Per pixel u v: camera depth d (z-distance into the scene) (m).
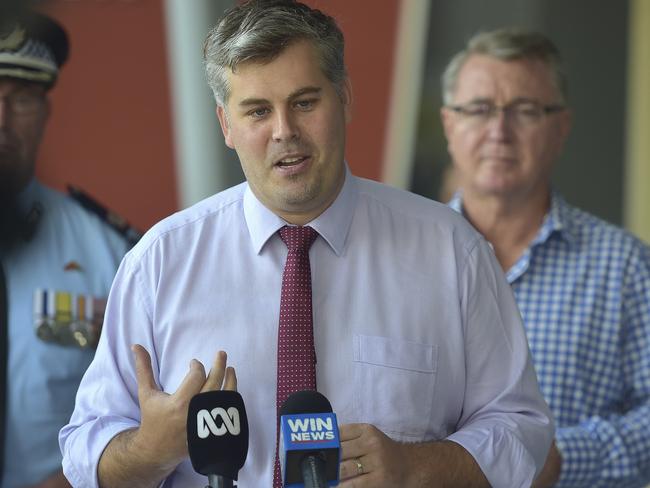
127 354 6.21
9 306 9.03
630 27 11.66
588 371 8.62
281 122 5.57
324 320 6.12
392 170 11.41
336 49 5.71
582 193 11.73
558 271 8.85
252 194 6.23
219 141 10.98
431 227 6.34
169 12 10.83
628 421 8.28
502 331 6.29
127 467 5.70
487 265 6.34
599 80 11.69
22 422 8.89
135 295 6.22
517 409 6.22
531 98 9.05
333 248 6.19
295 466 4.79
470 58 9.34
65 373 9.04
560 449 8.02
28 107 9.48
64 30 10.46
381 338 6.10
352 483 5.46
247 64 5.56
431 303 6.20
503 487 5.97
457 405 6.30
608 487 8.19
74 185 10.43
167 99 10.82
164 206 10.83
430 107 11.43
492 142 9.04
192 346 6.11
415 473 5.64
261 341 6.07
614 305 8.70
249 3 5.71
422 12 11.41
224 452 5.03
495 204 9.09
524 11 11.50
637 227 11.83
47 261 9.27
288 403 5.02
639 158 11.73
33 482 8.86
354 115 11.39
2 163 9.34
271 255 6.19
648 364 8.58
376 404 6.05
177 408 5.37
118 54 10.68
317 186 5.72
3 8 9.62
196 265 6.22
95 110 10.58
